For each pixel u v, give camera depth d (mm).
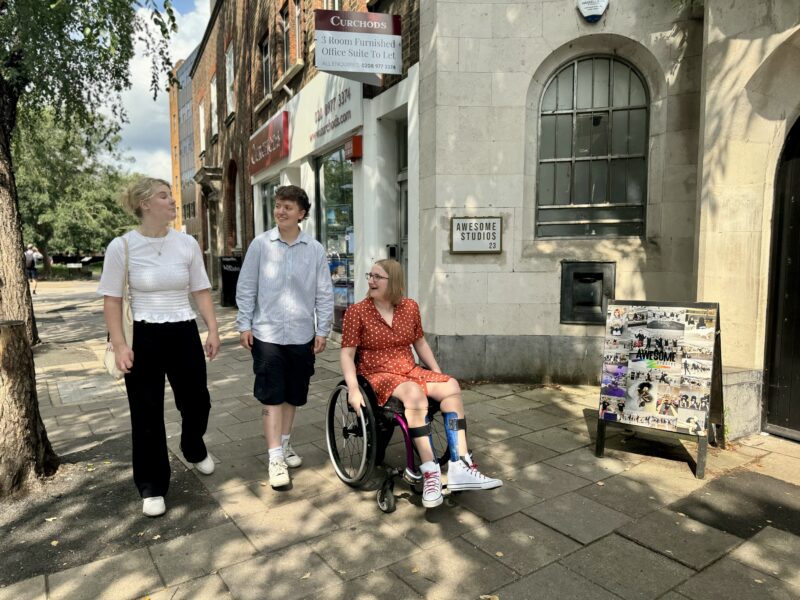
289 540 2867
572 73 5707
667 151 5375
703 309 3551
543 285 5742
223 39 17438
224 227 18328
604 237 5699
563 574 2553
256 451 4129
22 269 8227
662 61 5328
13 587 2467
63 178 28703
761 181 4164
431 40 5688
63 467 3680
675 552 2723
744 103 4152
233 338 9547
